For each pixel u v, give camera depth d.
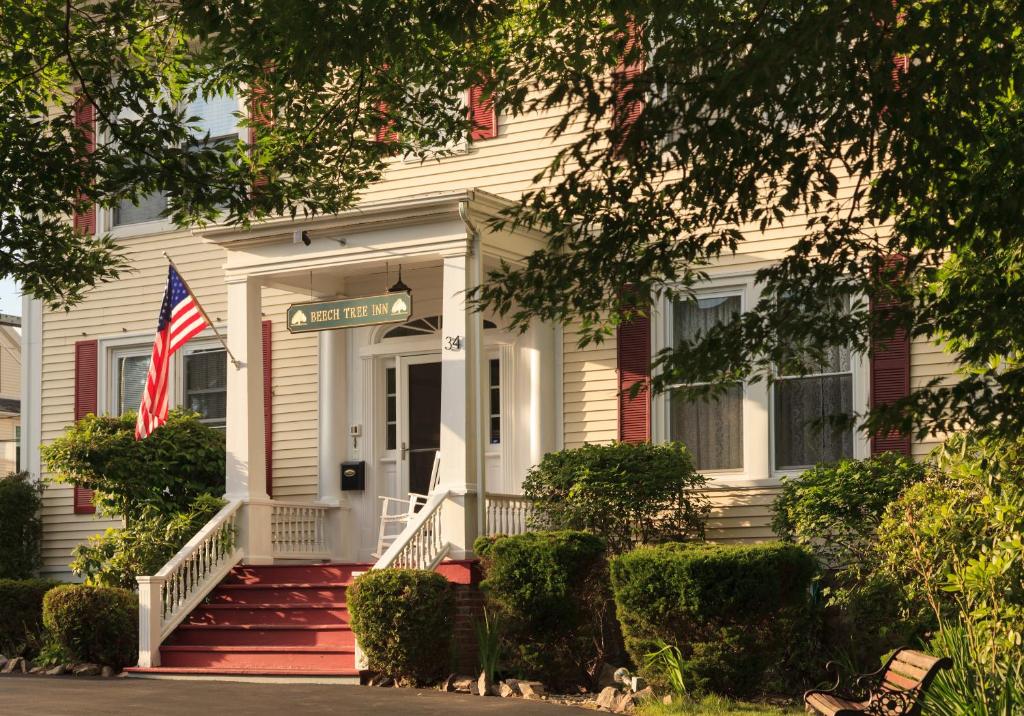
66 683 13.32
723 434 15.91
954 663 9.22
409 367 17.70
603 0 10.09
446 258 15.15
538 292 9.23
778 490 15.46
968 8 8.12
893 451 14.82
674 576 12.33
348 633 14.18
